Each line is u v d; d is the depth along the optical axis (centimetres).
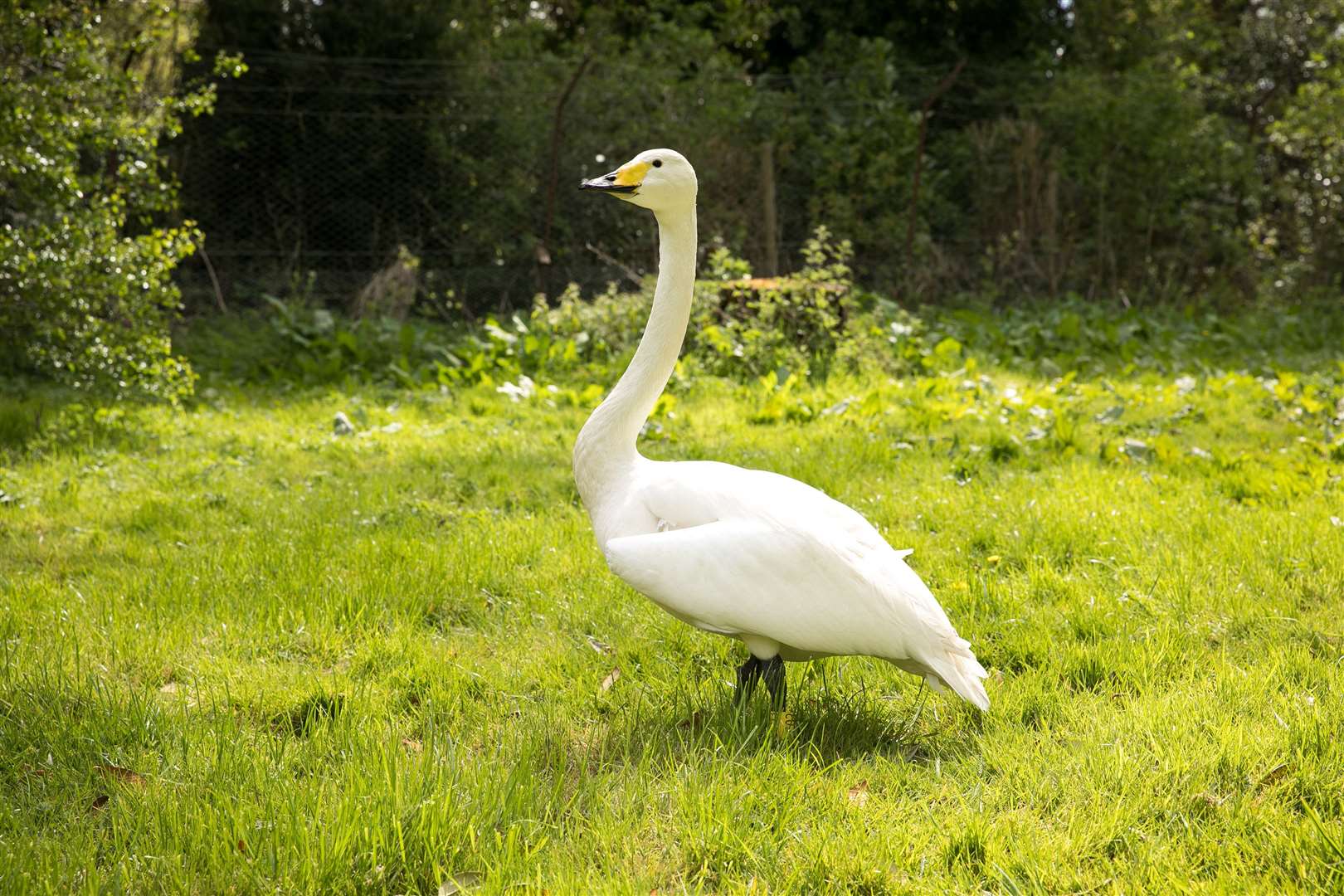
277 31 1593
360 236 1616
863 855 295
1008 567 536
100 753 343
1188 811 318
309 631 458
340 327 1243
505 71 1622
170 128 902
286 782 319
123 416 848
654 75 1655
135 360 843
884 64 1833
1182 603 473
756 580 351
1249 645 436
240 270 1565
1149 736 353
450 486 694
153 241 859
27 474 717
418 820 294
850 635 349
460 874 285
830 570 350
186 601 484
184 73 1507
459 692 409
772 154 1659
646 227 1605
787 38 2108
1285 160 2275
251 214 1588
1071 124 1850
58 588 509
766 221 1580
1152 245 1864
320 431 871
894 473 707
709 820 308
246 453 797
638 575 361
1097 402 966
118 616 466
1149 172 1814
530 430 870
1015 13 2072
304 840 287
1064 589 496
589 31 1923
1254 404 955
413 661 433
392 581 505
